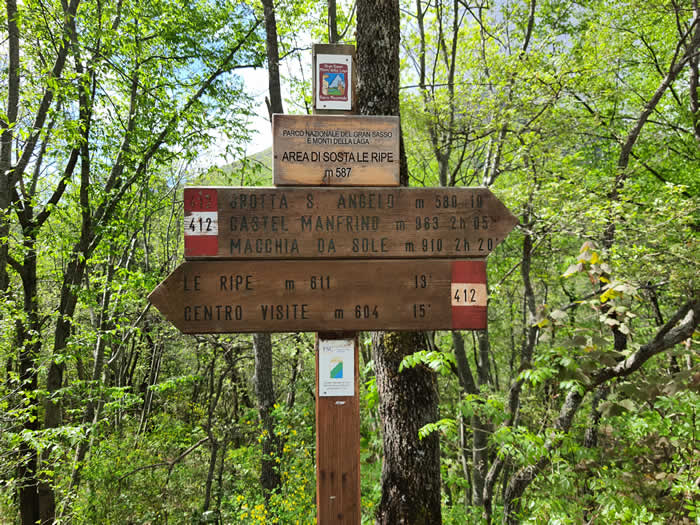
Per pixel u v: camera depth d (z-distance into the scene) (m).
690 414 3.36
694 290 4.62
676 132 10.12
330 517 1.96
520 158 6.97
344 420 1.99
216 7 10.80
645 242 5.16
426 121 8.27
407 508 3.42
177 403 15.75
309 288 1.98
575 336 3.35
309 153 2.01
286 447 7.58
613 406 3.46
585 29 9.84
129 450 10.69
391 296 2.01
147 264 14.45
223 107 11.07
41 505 7.34
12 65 6.94
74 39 8.25
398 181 2.03
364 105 3.56
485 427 6.93
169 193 13.42
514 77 7.04
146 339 15.95
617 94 9.24
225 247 1.95
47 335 9.63
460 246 2.03
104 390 8.12
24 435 5.38
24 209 8.14
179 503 10.10
